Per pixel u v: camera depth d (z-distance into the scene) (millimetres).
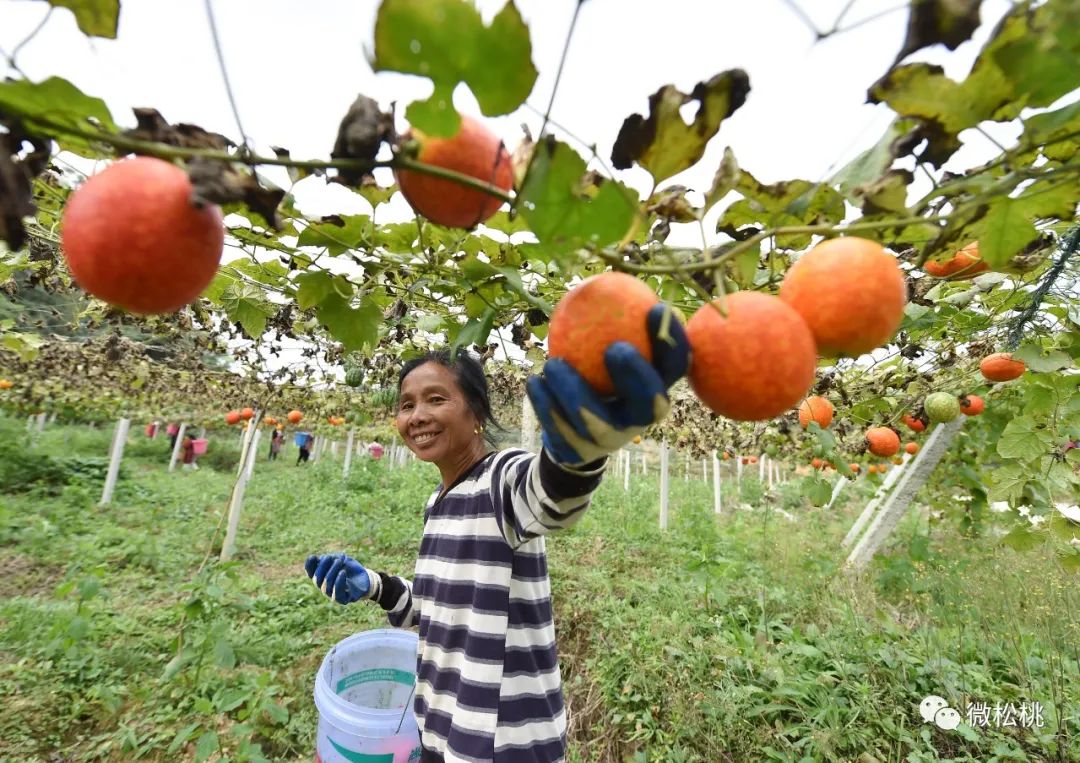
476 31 649
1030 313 2010
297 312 3387
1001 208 948
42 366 6742
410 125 810
